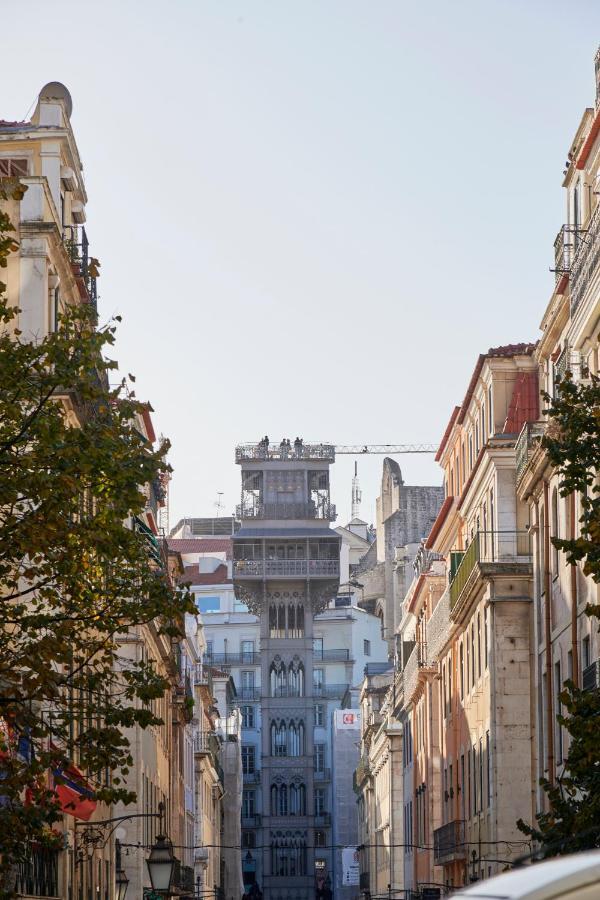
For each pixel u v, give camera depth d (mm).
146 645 91875
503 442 78188
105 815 75750
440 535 104500
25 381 34031
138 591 34625
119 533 33688
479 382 86000
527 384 80812
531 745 75000
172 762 115500
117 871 79250
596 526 35219
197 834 147125
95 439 33531
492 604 75875
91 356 34250
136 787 84688
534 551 72688
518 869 13016
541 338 75750
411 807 127188
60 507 32281
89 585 34531
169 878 53188
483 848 81000
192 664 145625
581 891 11773
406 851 132250
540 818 40594
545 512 69375
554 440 37250
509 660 75500
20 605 33938
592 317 56812
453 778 94562
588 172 62250
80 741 33625
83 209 67625
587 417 36969
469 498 88375
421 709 117250
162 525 119938
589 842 37375
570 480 36656
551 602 68750
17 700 32219
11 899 35438
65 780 48719
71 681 35188
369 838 178000
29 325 58312
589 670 56719
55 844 33469
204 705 161125
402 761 141125
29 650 31922
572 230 61469
